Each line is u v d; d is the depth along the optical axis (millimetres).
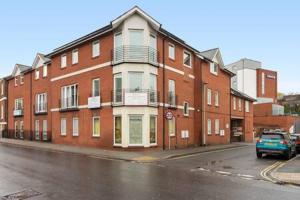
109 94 23938
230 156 20938
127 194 9000
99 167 14625
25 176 11734
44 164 15195
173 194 9102
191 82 29781
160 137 24375
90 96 25734
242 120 42406
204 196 8938
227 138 36938
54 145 27531
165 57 25500
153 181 11133
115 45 23812
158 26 23953
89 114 25812
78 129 27047
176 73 26984
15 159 17078
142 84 23203
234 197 8906
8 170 13141
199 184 10766
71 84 28078
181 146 27359
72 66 28047
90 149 23719
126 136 22688
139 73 23266
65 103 28750
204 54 34281
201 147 28484
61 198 8461
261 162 17719
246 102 43688
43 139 33438
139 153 21234
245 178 12266
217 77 34719
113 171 13406
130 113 22781
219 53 34500
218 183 11047
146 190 9570
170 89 26172
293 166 16062
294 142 22375
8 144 30125
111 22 23172
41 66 34531
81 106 26703
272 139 19734
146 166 15492
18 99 39281
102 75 24688
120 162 17125
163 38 25359
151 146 23344
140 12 23125
